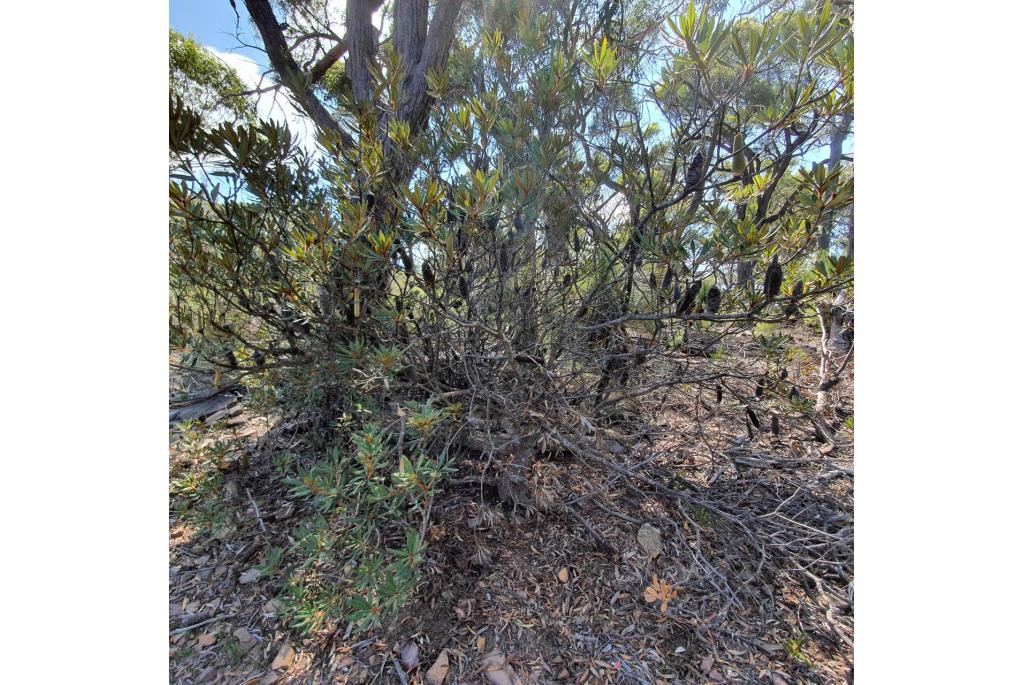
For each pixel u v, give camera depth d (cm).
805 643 125
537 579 147
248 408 188
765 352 169
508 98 148
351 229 110
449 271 130
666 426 219
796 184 124
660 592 131
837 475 179
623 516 164
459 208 120
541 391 154
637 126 149
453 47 185
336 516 141
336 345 146
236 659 124
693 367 186
